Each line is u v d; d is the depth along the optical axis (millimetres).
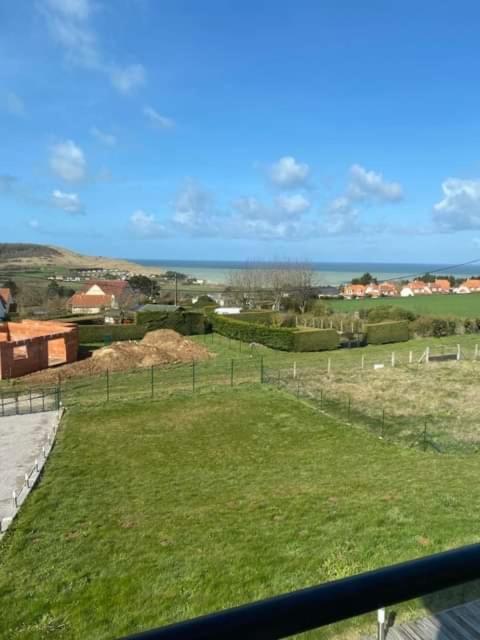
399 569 1196
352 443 18484
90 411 23203
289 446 18344
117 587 9523
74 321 51188
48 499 13945
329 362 32031
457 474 14602
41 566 10461
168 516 12578
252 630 999
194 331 48594
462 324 46312
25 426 21125
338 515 11867
